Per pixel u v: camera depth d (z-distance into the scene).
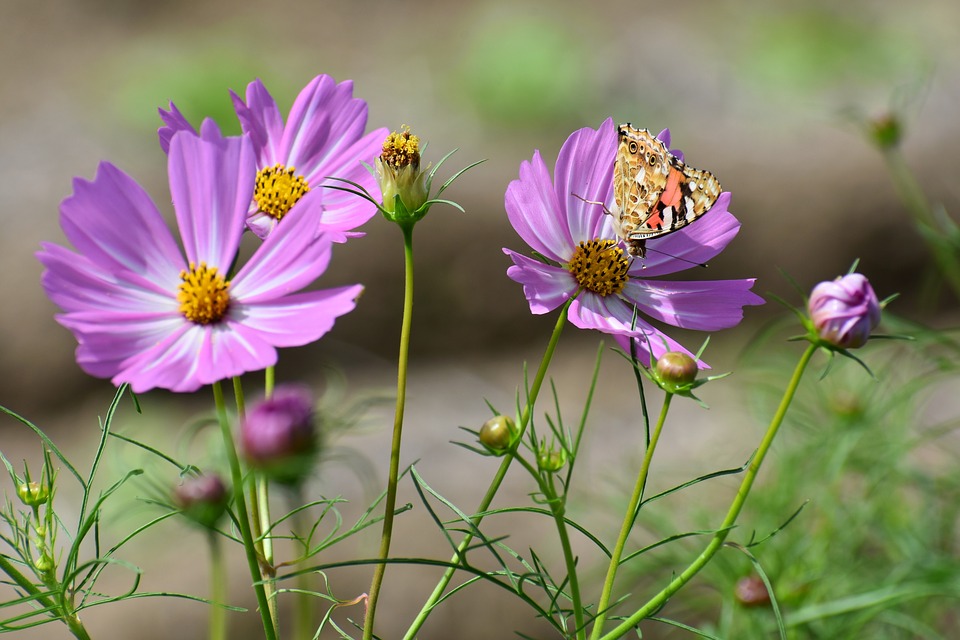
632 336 0.66
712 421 1.50
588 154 0.69
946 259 0.98
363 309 1.73
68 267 0.63
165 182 1.82
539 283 0.67
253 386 1.66
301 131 0.68
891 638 0.91
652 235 0.68
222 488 0.65
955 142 1.89
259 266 0.64
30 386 1.59
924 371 1.08
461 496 1.41
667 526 0.94
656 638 0.99
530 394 0.65
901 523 0.94
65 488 1.43
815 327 0.64
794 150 1.90
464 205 1.77
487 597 1.22
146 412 1.58
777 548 0.89
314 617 1.19
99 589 1.28
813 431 0.94
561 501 0.65
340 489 1.39
